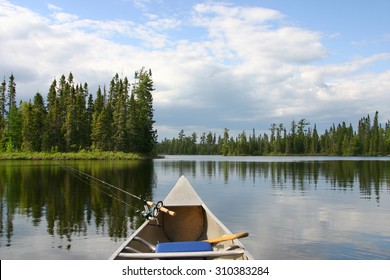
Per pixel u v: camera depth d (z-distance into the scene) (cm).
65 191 1978
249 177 3034
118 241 959
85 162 5066
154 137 7700
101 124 6731
